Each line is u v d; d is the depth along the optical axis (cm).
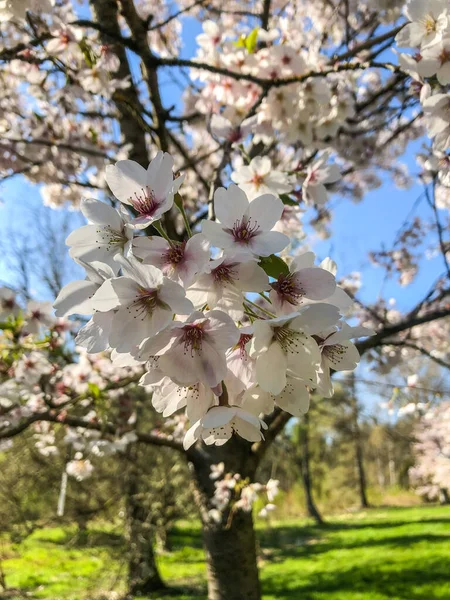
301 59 281
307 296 115
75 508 787
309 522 2097
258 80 258
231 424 118
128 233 114
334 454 3073
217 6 532
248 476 386
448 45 178
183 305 104
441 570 963
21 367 330
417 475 1723
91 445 388
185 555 1427
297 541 1600
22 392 353
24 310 312
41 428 518
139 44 298
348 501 2944
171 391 120
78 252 116
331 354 127
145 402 668
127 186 117
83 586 981
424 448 1485
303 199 224
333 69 238
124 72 386
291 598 891
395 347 523
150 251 112
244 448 392
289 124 291
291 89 280
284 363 109
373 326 566
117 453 621
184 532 1884
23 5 252
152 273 103
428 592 833
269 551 1421
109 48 340
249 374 117
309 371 109
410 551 1188
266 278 111
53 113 430
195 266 109
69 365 435
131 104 288
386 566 1055
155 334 103
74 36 309
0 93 407
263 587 1009
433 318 371
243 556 373
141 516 887
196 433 116
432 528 1514
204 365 108
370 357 514
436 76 198
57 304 115
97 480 818
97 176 475
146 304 107
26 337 311
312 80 277
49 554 1264
